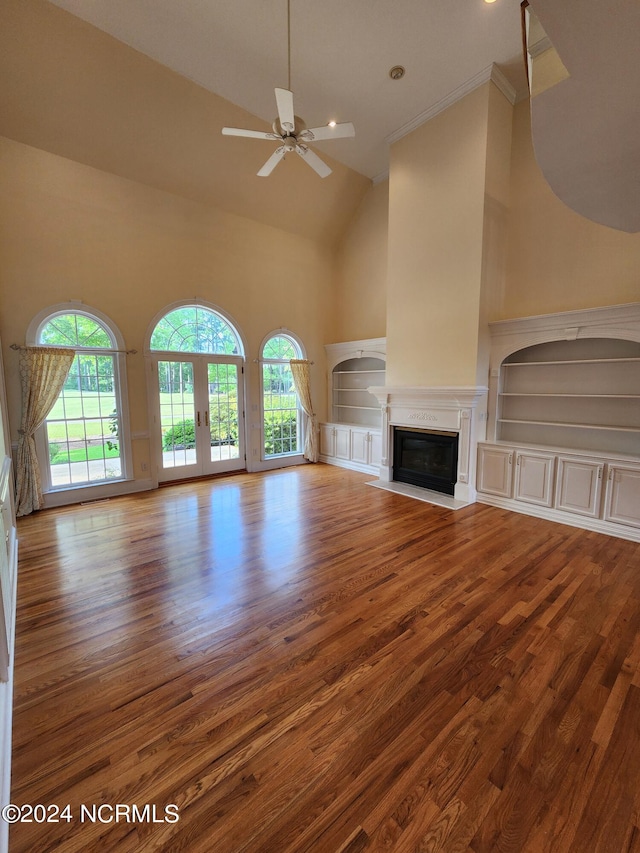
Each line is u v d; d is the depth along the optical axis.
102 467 4.95
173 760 1.49
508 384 4.82
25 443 4.22
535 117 1.39
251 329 6.18
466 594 2.63
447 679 1.89
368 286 6.65
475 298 4.38
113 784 1.40
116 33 3.57
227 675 1.92
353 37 3.62
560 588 2.70
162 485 5.48
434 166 4.68
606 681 1.87
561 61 1.14
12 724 1.64
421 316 4.96
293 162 5.49
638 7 0.90
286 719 1.67
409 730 1.62
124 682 1.88
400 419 5.35
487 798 1.35
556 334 4.05
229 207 5.71
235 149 5.01
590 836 1.23
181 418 5.64
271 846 1.21
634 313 3.50
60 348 4.40
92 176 4.57
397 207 5.17
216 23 3.47
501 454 4.43
